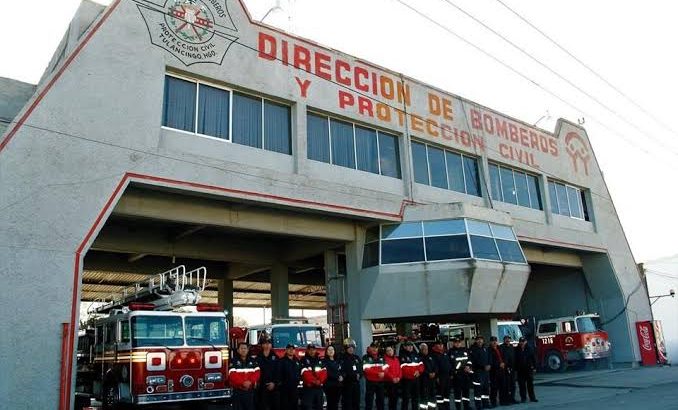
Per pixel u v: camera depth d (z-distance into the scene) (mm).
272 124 16797
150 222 17844
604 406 13359
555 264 27484
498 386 15078
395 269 18219
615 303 29000
